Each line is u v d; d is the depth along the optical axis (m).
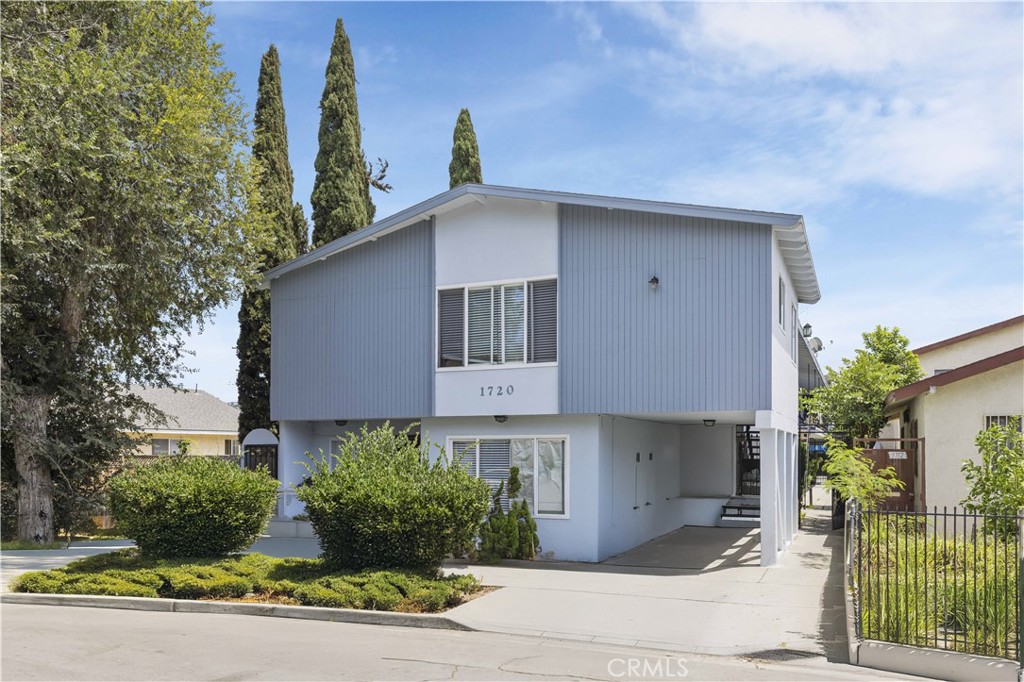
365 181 30.33
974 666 8.25
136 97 19.72
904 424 25.08
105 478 21.53
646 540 19.88
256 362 25.02
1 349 19.47
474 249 17.53
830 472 17.45
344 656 8.91
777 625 10.43
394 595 11.38
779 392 16.23
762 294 14.96
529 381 16.78
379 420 20.27
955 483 18.31
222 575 12.48
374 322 18.61
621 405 15.91
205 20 21.53
